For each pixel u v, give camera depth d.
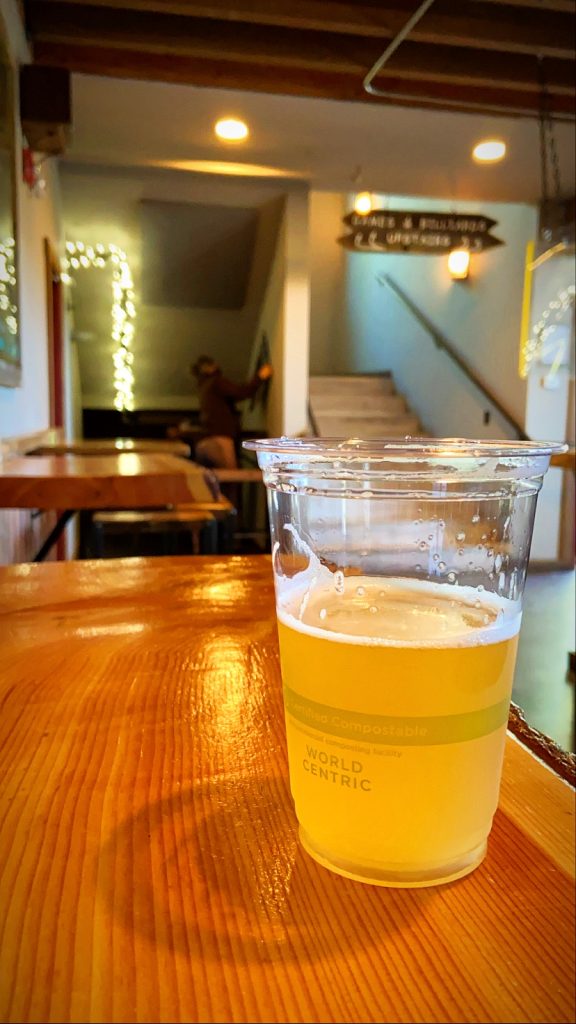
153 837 0.44
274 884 0.39
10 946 0.34
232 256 6.24
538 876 0.41
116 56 3.42
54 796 0.48
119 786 0.50
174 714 0.61
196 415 8.29
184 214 5.70
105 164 5.10
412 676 0.37
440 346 6.39
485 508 0.42
